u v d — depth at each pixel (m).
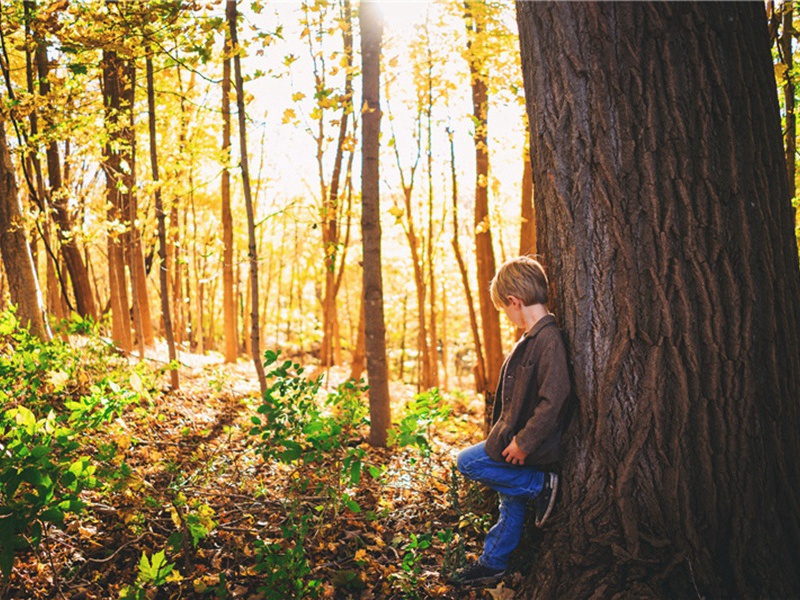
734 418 2.29
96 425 2.87
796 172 6.12
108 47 5.15
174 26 5.07
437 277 15.69
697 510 2.34
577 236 2.45
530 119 2.58
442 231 12.30
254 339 5.15
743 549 2.29
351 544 3.15
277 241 18.86
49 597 2.63
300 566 2.71
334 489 3.14
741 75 2.26
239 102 5.04
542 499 2.61
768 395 2.29
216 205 15.55
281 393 3.08
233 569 2.90
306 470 3.96
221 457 4.29
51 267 8.68
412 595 2.68
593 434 2.47
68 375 4.09
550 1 2.42
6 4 5.66
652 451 2.36
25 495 2.21
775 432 2.29
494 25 6.89
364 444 5.31
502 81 7.12
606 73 2.33
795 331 2.33
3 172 5.89
